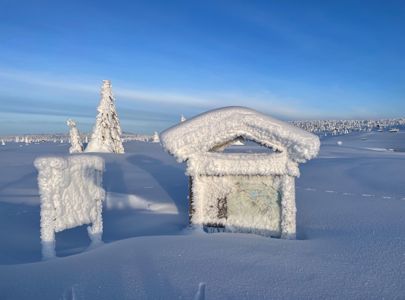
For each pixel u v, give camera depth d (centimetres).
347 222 787
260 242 612
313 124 15600
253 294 411
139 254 546
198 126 768
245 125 752
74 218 645
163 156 2838
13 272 502
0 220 966
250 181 769
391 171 1527
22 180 1745
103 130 3322
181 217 993
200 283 441
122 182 1503
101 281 455
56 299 414
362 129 13150
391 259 514
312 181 1438
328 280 446
